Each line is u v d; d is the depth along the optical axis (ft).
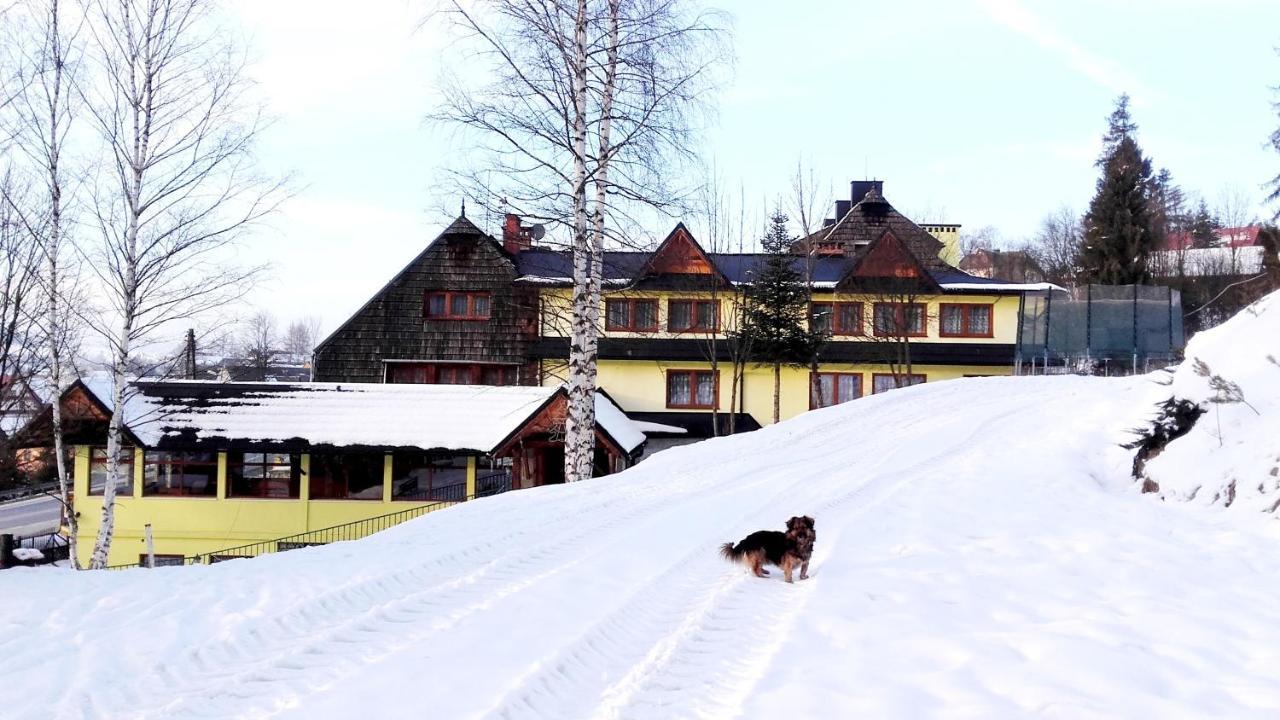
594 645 22.82
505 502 48.80
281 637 23.62
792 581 30.14
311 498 93.91
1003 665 20.61
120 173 63.77
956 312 122.01
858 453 63.77
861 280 118.73
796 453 65.77
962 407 84.28
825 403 121.08
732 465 61.62
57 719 18.04
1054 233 294.87
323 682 20.06
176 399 94.99
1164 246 238.07
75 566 71.20
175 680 20.36
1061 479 46.93
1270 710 17.62
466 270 122.42
